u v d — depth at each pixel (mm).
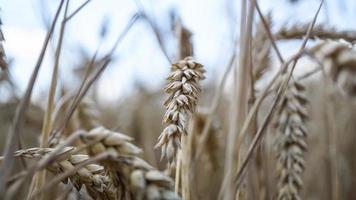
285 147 379
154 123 761
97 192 263
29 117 548
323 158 624
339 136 697
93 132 237
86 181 260
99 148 236
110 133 236
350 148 745
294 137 375
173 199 217
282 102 384
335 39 397
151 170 225
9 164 230
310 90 790
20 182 227
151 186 218
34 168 230
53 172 262
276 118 388
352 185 670
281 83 354
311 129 712
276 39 431
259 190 439
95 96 805
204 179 495
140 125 689
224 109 618
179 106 279
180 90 289
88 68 379
